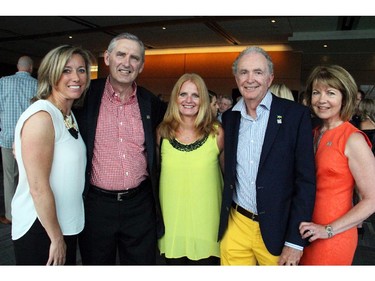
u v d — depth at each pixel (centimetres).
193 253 190
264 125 167
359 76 1187
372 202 143
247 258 178
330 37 777
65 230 162
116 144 187
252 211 171
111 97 191
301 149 157
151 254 203
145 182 200
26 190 152
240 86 167
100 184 187
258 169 163
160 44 987
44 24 769
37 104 149
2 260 283
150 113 196
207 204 188
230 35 843
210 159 187
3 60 1306
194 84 188
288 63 945
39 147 143
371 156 144
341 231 148
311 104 166
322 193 155
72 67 159
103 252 192
